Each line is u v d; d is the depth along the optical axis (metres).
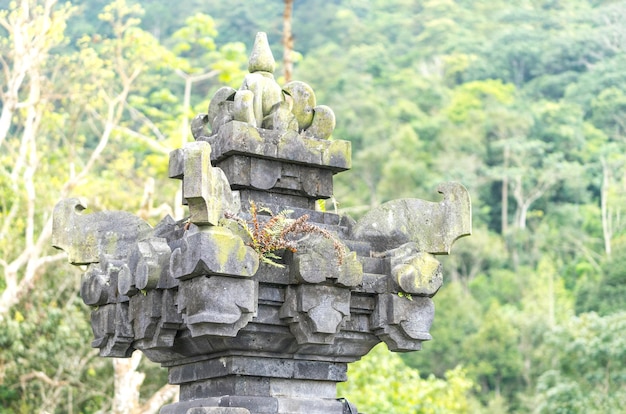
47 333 21.44
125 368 17.12
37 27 20.12
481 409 42.84
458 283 54.69
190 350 5.89
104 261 6.37
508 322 49.19
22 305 21.78
